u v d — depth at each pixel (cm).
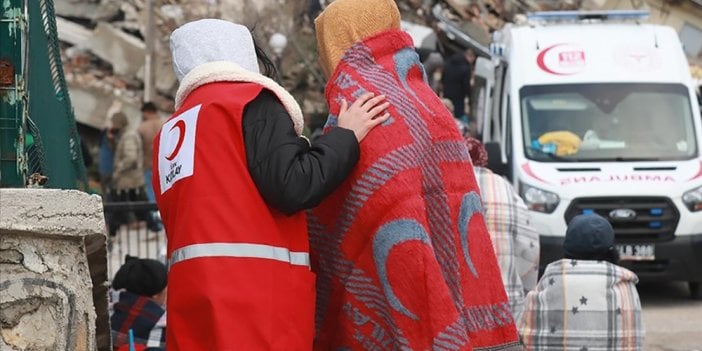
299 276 392
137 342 629
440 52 2458
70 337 372
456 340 386
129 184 1891
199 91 405
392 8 429
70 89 2312
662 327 1163
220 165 388
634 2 2514
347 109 409
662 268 1304
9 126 430
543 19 1524
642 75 1422
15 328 367
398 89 413
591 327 653
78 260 378
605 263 661
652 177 1312
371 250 399
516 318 653
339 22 425
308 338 392
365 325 401
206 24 418
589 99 1403
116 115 1972
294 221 395
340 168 391
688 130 1386
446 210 405
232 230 383
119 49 2342
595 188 1299
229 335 376
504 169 1408
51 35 523
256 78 402
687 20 2488
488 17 2505
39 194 365
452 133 412
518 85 1421
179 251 388
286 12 2242
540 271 1303
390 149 399
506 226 652
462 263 406
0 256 365
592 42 1448
